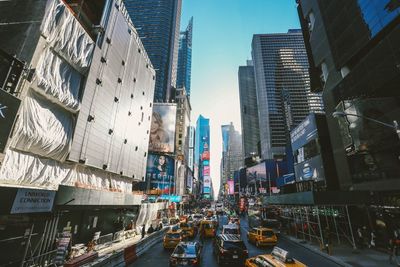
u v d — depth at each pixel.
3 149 12.37
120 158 31.06
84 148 22.73
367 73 22.91
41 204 13.04
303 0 40.84
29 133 16.50
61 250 13.09
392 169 19.84
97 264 11.29
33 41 16.75
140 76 38.69
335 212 26.34
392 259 15.46
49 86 18.03
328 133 32.78
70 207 16.72
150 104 43.91
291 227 30.06
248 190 93.62
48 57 18.34
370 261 15.02
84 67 22.78
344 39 27.56
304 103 138.88
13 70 14.66
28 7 17.83
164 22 148.38
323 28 33.50
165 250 19.25
